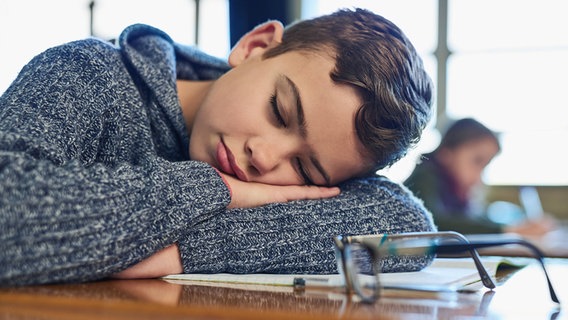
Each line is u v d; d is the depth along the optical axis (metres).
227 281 0.70
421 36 3.92
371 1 3.72
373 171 1.02
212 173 0.82
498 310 0.55
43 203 0.62
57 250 0.62
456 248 0.72
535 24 3.90
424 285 0.65
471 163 2.59
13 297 0.50
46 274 0.62
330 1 3.38
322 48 0.95
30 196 0.62
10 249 0.60
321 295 0.59
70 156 0.81
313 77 0.92
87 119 0.86
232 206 0.88
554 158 3.99
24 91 0.81
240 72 0.99
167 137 1.03
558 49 3.89
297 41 0.98
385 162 0.99
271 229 0.83
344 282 0.64
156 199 0.72
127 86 0.96
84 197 0.66
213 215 0.80
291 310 0.48
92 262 0.65
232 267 0.79
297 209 0.88
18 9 3.74
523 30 3.91
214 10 3.36
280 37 1.03
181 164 0.80
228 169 0.93
